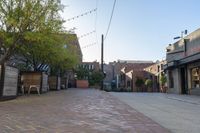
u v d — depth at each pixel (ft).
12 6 48.78
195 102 50.31
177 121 27.04
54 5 51.70
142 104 43.42
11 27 49.44
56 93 69.15
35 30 50.78
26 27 49.47
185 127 23.80
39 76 67.62
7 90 45.27
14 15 48.37
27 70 74.90
